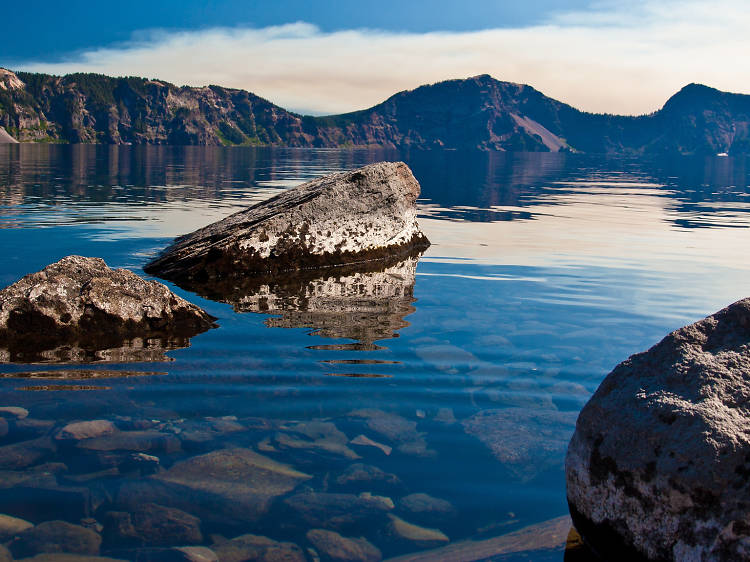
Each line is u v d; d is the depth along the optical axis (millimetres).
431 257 10859
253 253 9422
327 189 10602
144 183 27328
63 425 3846
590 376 4930
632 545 2709
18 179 26812
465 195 25219
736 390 2725
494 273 9461
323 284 8680
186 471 3324
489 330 6270
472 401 4371
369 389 4559
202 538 2766
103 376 4789
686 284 8734
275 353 5398
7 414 3996
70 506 2971
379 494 3164
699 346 3010
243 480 3252
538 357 5398
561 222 15992
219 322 6539
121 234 12242
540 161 97938
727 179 43875
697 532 2453
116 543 2705
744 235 13789
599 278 9102
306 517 2949
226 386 4582
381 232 10930
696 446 2549
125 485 3168
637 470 2689
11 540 2691
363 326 6379
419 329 6281
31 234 11883
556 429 3943
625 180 40750
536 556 2734
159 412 4090
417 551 2721
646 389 2924
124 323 6133
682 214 18281
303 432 3824
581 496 2965
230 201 19922
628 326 6543
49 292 6145
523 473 3412
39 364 5090
